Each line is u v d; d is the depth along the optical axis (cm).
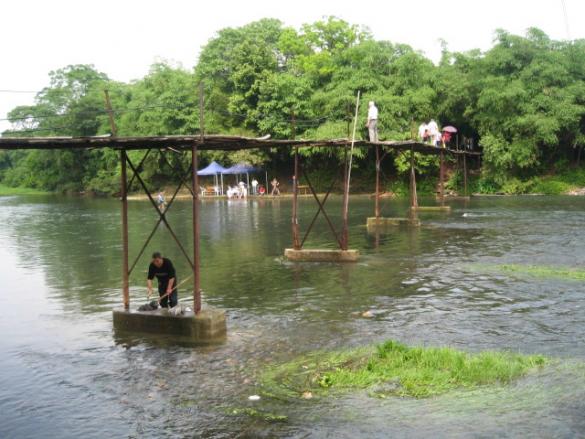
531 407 754
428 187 5281
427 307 1286
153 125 6116
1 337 1166
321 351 1000
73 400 840
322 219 3341
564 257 1855
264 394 825
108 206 5356
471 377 850
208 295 1470
